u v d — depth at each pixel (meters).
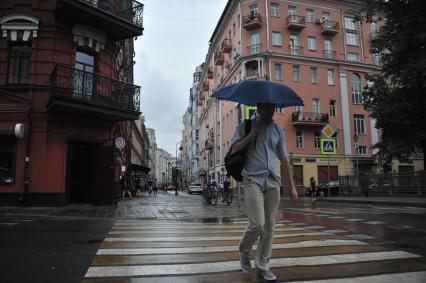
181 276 4.02
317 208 15.75
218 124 53.62
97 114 16.25
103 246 5.83
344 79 41.78
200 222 9.84
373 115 24.72
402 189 23.55
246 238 3.88
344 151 40.50
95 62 17.22
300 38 40.56
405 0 21.28
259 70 39.00
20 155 15.02
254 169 3.82
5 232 7.61
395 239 6.73
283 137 4.01
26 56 15.80
